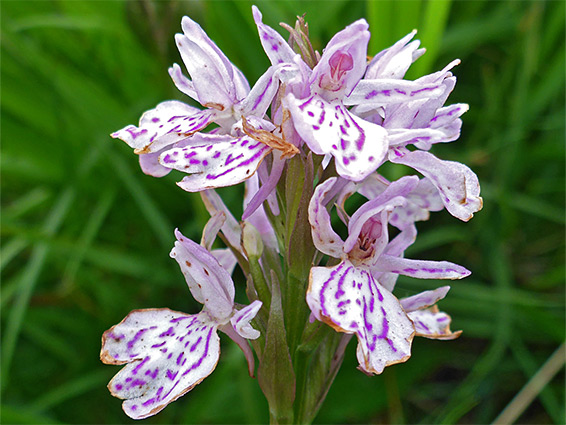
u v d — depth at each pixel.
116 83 0.15
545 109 0.16
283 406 0.08
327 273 0.07
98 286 0.14
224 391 0.12
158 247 0.15
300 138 0.07
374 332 0.07
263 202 0.08
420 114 0.07
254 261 0.08
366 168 0.07
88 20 0.14
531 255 0.15
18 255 0.15
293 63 0.07
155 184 0.14
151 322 0.08
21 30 0.14
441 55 0.15
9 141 0.14
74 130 0.14
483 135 0.15
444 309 0.13
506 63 0.15
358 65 0.07
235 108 0.07
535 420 0.13
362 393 0.13
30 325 0.13
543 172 0.15
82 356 0.13
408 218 0.09
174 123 0.08
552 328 0.12
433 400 0.14
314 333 0.08
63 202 0.13
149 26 0.13
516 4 0.15
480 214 0.14
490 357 0.12
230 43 0.14
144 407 0.07
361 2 0.14
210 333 0.07
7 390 0.13
